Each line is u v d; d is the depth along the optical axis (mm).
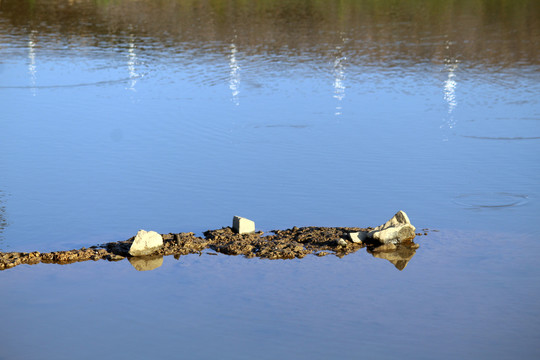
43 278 25344
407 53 67438
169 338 21266
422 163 38406
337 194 33906
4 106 49688
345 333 21531
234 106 49812
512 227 30047
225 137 42906
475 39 73750
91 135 43219
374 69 61031
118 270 26047
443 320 22344
